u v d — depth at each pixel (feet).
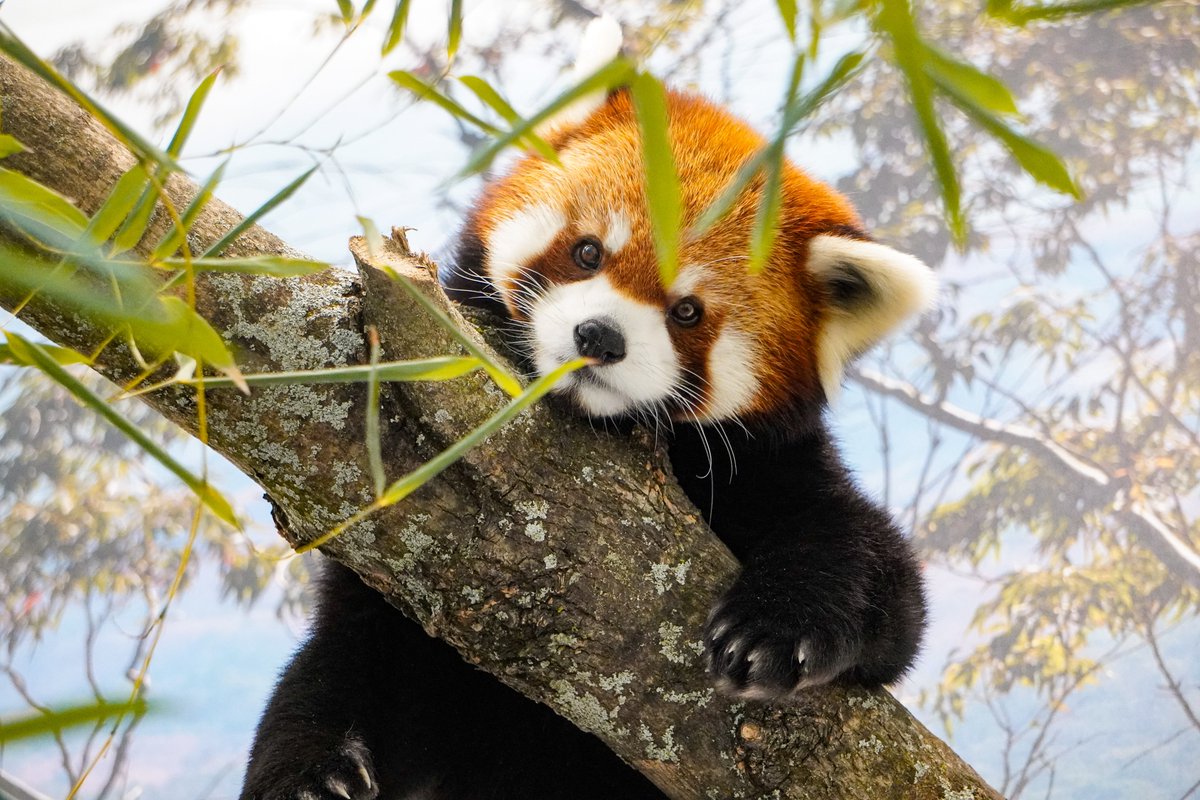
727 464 5.13
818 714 4.60
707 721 4.57
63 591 7.06
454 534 4.47
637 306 5.00
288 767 4.85
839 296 5.18
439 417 4.46
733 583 4.64
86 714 3.15
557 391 5.01
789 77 3.28
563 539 4.51
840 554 4.91
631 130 5.16
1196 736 6.66
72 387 3.60
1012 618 7.07
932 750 4.61
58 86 3.37
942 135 3.28
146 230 4.40
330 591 5.10
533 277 5.09
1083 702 6.85
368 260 4.41
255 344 4.42
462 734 5.09
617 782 5.07
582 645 4.52
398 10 4.24
